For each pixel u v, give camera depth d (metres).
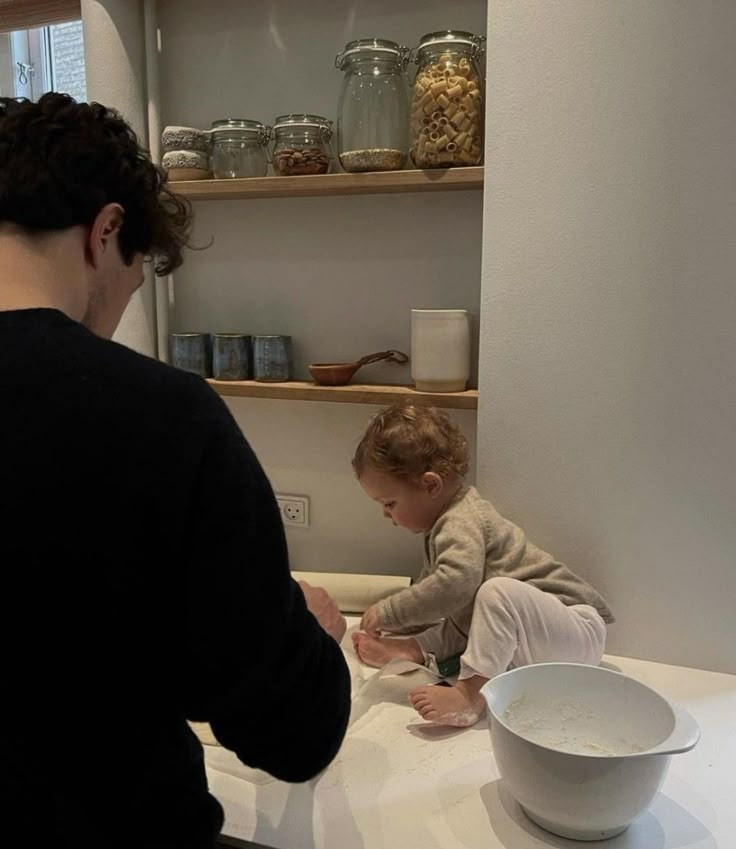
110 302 0.78
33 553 0.58
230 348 1.62
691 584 1.29
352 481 1.67
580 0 1.21
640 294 1.25
